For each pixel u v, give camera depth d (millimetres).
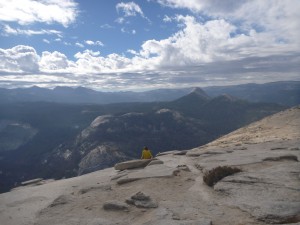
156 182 16406
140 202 12516
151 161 22891
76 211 12766
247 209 10664
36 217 12492
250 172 15586
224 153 26172
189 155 27500
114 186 16953
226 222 9867
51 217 12242
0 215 13273
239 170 15914
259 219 9758
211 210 11117
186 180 16500
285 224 8859
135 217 11281
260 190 12609
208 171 15773
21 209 13992
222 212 10805
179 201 12680
